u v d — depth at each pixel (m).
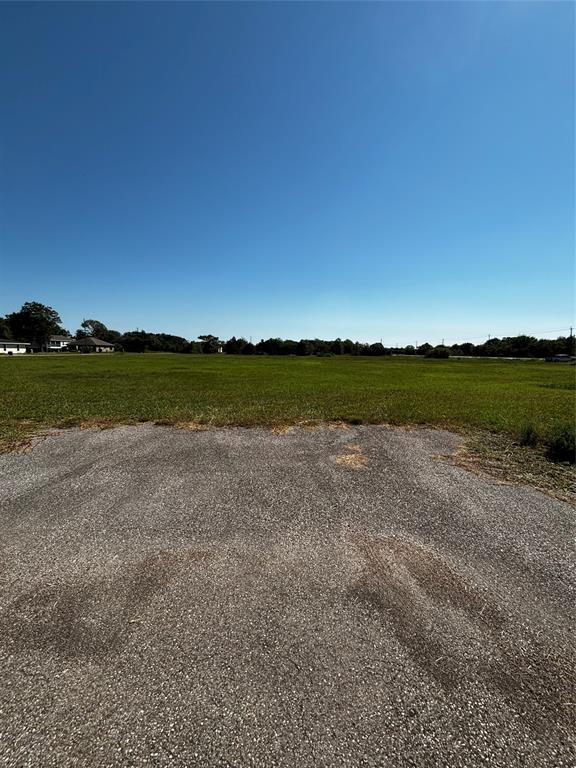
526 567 2.83
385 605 2.35
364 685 1.77
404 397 12.38
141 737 1.53
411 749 1.50
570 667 1.91
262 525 3.41
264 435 6.87
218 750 1.49
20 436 6.63
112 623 2.15
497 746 1.52
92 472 4.83
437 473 4.95
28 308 91.69
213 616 2.22
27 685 1.76
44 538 3.15
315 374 24.50
